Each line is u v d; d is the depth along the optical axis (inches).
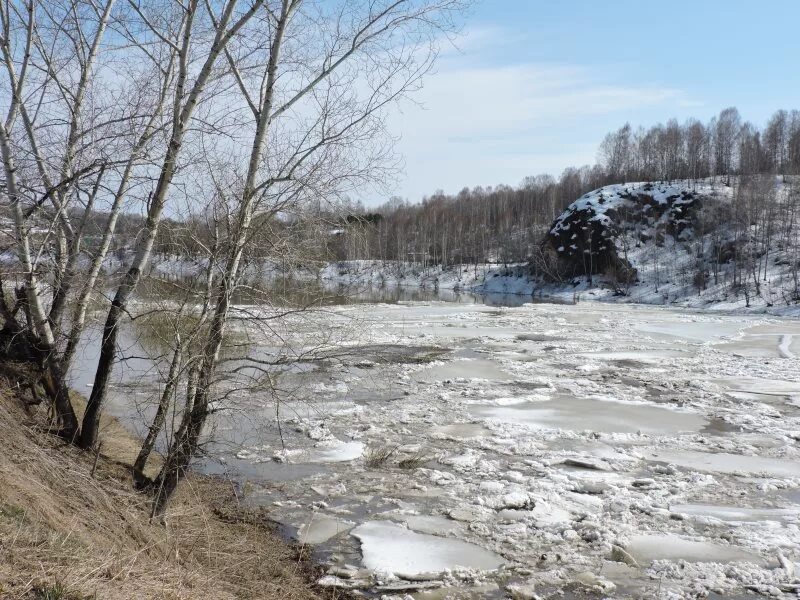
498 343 1152.8
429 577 318.3
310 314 315.6
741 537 360.8
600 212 3280.0
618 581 314.8
